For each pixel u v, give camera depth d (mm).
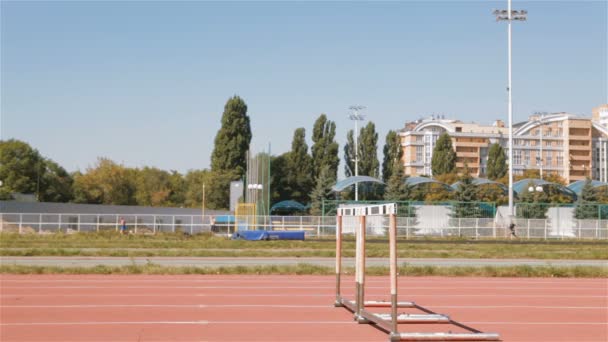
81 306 14992
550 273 24094
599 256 34281
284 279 21719
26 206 58906
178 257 31047
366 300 16594
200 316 13695
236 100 92438
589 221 57750
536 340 11531
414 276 23641
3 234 44344
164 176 121875
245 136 92688
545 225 57062
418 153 143625
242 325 12594
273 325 12633
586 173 142625
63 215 50719
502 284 21281
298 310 14703
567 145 142875
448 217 57094
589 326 13148
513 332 12320
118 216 52188
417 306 15547
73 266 23969
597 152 145500
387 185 78375
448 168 105312
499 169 109250
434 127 146375
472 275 23844
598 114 179875
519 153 143000
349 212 14406
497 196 75875
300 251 34594
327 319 13430
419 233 56125
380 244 43719
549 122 142125
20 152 85312
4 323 12578
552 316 14484
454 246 41938
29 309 14461
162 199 112312
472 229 55938
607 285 21297
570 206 59812
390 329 11242
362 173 102750
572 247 43344
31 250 31188
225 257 31344
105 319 13164
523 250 38562
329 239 50188
